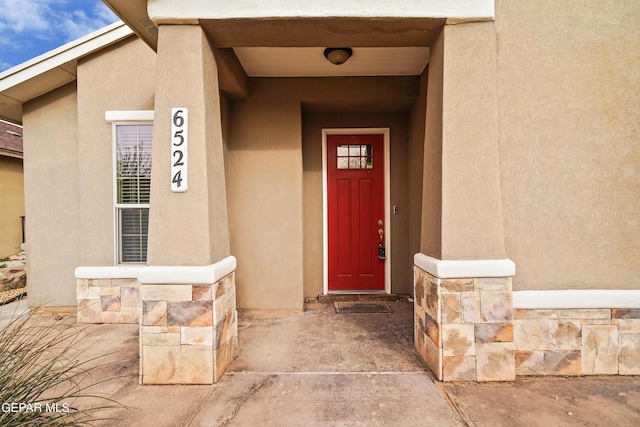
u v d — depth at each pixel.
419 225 3.53
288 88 3.44
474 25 2.13
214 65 2.31
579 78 2.18
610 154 2.17
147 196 3.27
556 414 1.75
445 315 2.08
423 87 3.30
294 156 3.46
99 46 3.20
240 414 1.77
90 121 3.27
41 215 3.49
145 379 2.07
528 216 2.19
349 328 2.98
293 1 2.06
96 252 3.29
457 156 2.12
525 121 2.18
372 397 1.91
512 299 2.09
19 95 3.37
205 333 2.06
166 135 2.10
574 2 2.17
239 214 3.47
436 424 1.68
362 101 3.49
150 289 2.07
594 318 2.17
